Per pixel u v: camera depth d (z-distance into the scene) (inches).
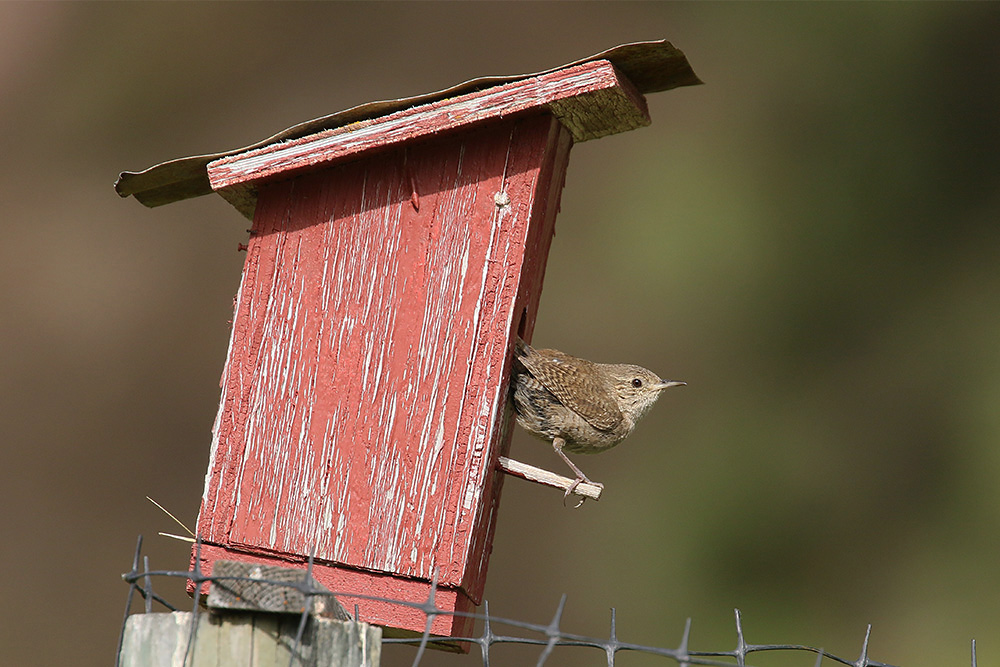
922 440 591.2
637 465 593.3
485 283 223.3
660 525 581.3
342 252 229.3
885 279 627.8
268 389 226.2
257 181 231.6
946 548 560.7
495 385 219.6
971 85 653.3
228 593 153.9
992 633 532.1
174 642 155.2
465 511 215.8
